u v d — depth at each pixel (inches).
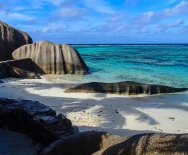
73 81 1176.8
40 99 826.8
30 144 417.7
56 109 719.7
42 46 1370.6
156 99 875.4
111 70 1550.2
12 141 423.8
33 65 1346.0
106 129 569.6
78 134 330.0
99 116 669.9
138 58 2368.4
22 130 453.4
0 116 475.8
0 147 402.9
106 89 926.4
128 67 1699.1
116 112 711.1
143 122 643.5
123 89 926.4
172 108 773.9
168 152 236.4
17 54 1391.5
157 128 606.2
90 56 2561.5
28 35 1566.2
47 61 1352.1
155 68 1663.4
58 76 1294.3
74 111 706.2
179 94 951.6
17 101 503.2
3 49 1430.9
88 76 1330.0
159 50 3828.7
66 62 1362.0
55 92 930.7
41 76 1272.1
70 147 322.3
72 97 862.5
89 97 867.4
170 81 1233.4
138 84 952.3
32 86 1019.3
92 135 326.0
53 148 325.7
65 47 1380.4
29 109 457.4
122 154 263.7
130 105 791.1
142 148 252.8
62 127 430.3
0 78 1122.7
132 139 267.9
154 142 250.2
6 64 1179.9
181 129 606.2
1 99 505.0
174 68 1664.6
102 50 3722.9
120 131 561.9
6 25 1489.9
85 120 633.0
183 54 2940.5
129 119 658.8
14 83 1058.1
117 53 3068.4
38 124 428.8
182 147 232.1
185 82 1209.4
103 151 282.8
